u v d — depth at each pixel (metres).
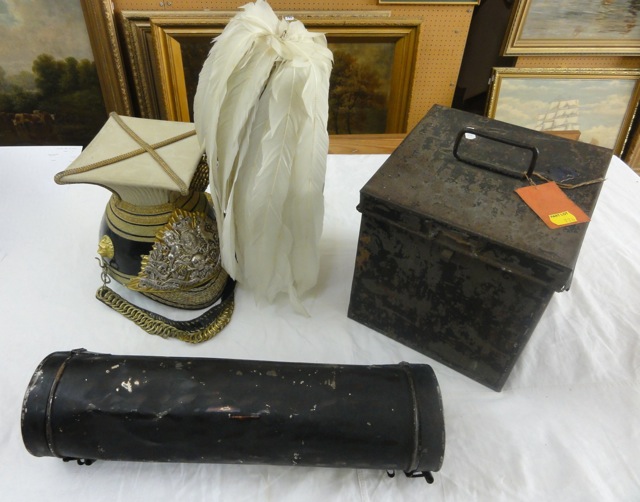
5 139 1.75
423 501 0.68
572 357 0.86
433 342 0.83
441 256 0.71
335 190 1.19
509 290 0.69
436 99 1.76
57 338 0.85
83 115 1.70
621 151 1.90
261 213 0.78
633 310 0.94
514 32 1.58
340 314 0.92
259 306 0.92
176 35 1.48
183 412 0.64
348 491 0.69
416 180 0.75
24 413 0.64
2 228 1.05
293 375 0.68
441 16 1.55
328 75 0.76
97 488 0.68
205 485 0.69
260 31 0.72
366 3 1.52
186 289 0.86
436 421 0.65
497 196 0.72
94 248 1.02
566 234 0.67
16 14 1.44
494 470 0.71
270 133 0.72
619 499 0.68
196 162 0.76
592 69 1.69
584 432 0.76
